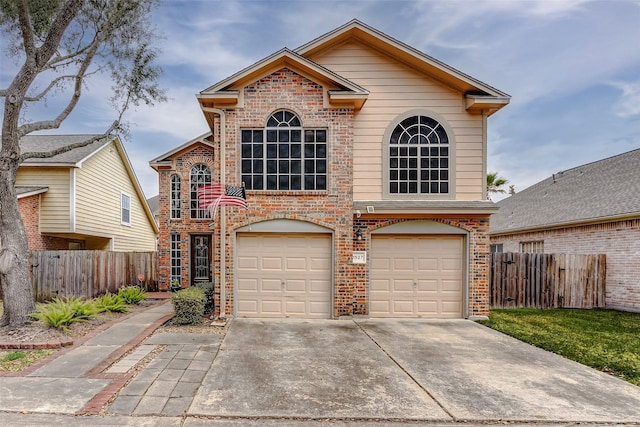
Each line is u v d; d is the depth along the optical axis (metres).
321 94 9.52
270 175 9.48
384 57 10.14
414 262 9.78
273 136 9.51
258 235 9.46
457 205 9.45
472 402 4.69
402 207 9.34
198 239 15.47
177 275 15.07
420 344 7.23
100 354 6.11
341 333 7.96
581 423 4.25
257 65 9.27
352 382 5.25
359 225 9.59
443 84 10.09
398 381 5.32
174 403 4.47
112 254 13.51
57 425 3.92
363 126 10.03
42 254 11.84
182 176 15.23
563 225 13.89
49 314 7.20
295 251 9.49
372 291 9.71
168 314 9.45
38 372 5.30
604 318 10.20
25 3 7.50
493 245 19.30
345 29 9.80
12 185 7.73
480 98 9.60
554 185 19.03
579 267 12.11
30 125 8.31
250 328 8.25
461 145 10.03
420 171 10.04
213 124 10.35
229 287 9.28
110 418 4.08
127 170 18.92
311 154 9.53
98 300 9.88
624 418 4.36
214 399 4.60
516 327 8.82
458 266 9.79
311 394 4.82
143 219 21.34
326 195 9.43
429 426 4.12
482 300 9.60
